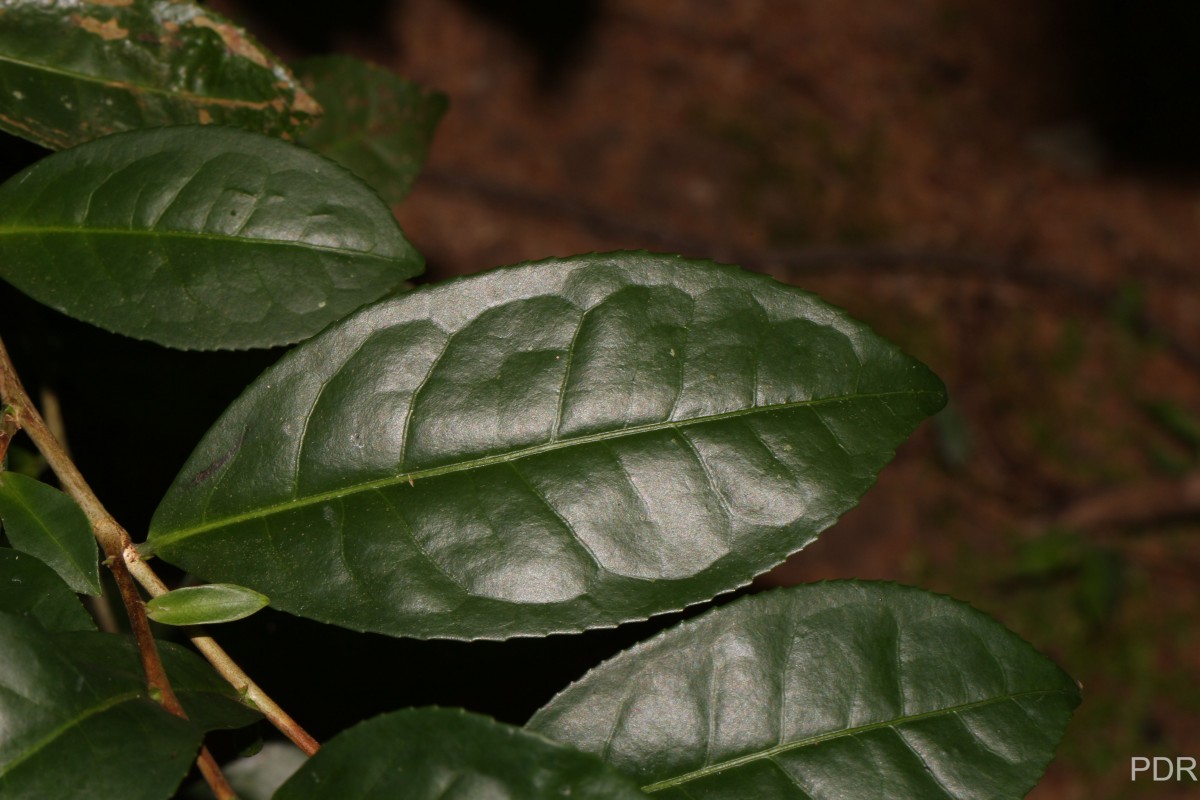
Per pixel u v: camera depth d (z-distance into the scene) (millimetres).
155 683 357
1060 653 1079
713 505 372
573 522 371
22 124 386
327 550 370
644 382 374
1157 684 1068
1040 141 1502
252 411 373
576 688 368
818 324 376
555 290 376
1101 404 1257
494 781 348
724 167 1397
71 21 393
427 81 1359
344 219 379
